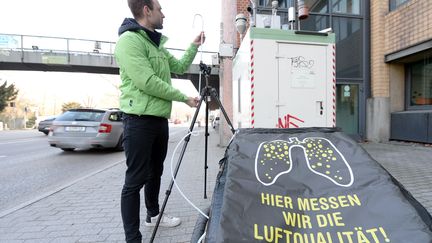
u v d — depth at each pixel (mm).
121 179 5320
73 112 9555
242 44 5129
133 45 2340
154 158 2848
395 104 9805
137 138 2404
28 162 7789
